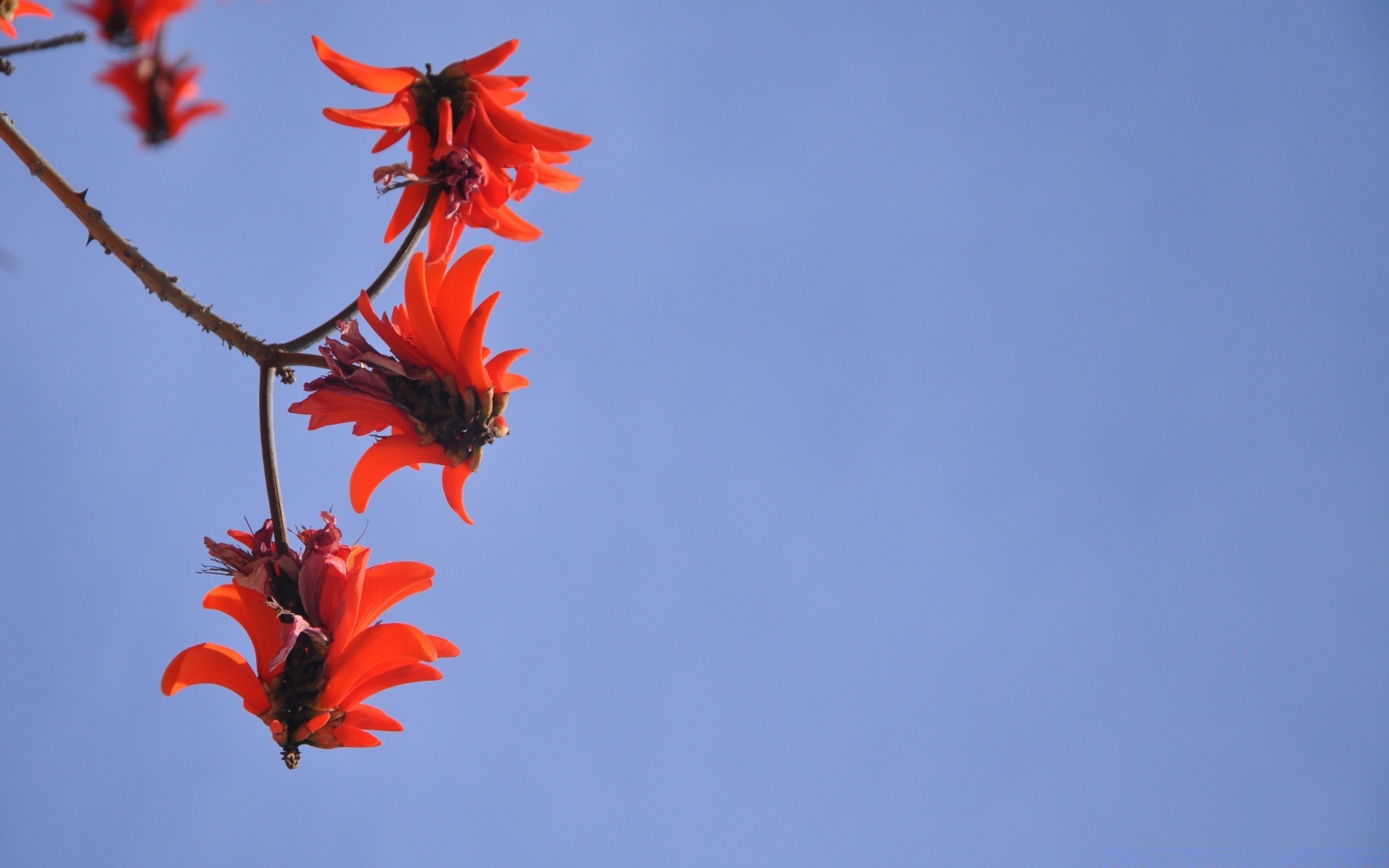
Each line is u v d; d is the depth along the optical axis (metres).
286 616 1.40
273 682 1.41
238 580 1.41
